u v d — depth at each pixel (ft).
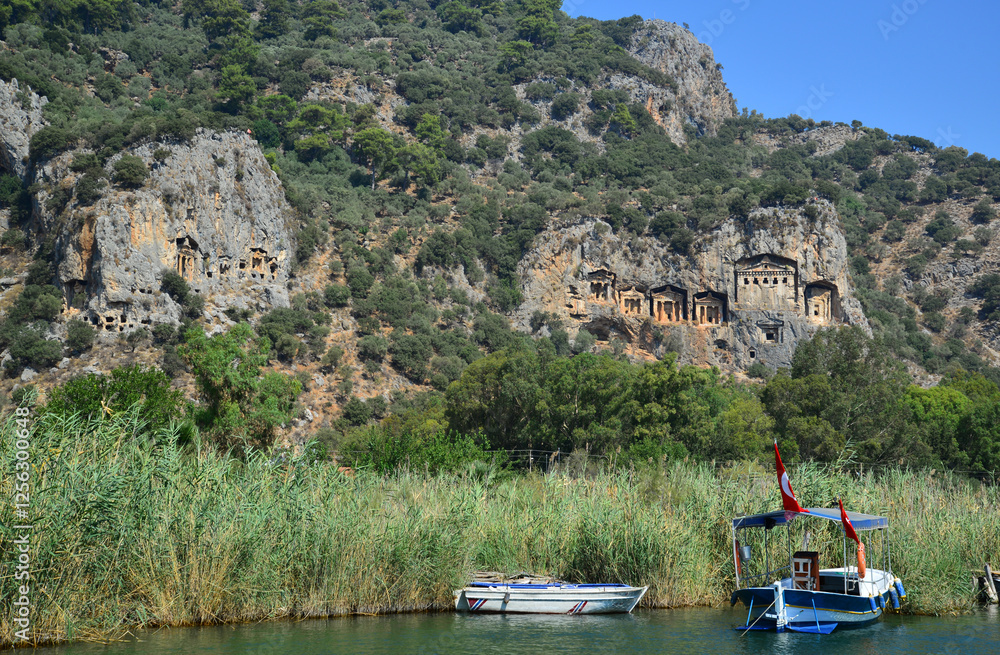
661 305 604.49
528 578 110.32
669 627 101.65
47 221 467.52
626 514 118.83
